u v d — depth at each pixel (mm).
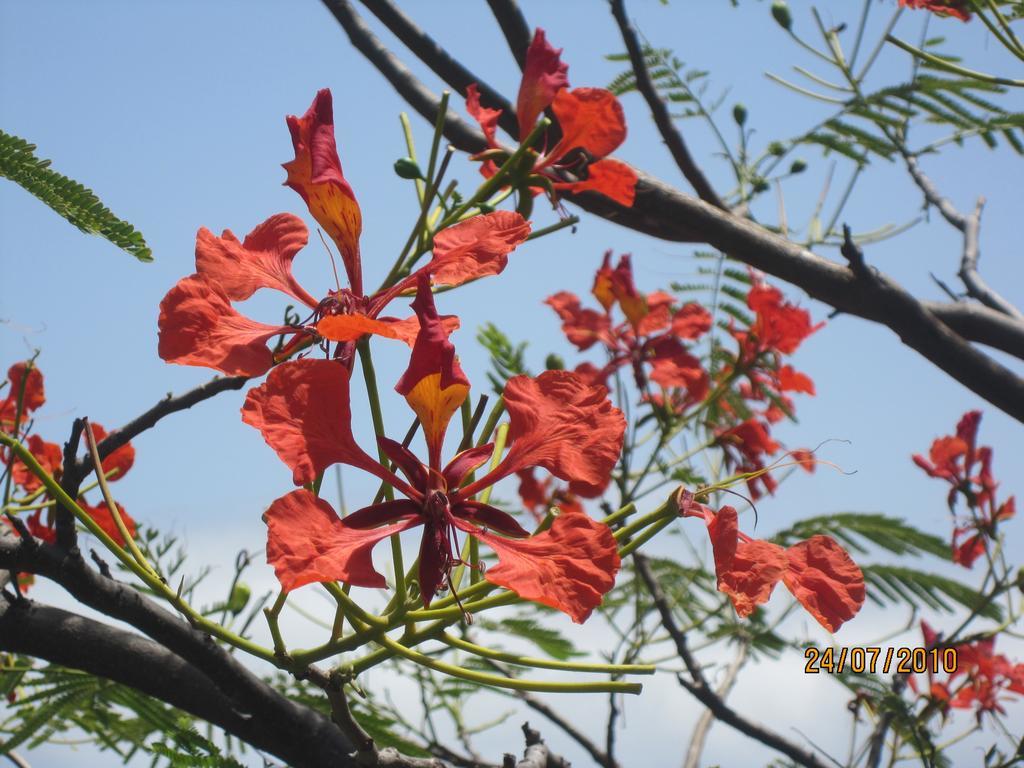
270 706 832
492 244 792
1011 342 1079
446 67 1069
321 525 725
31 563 796
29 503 923
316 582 714
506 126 1063
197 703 836
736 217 1080
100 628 834
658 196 1068
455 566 761
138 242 778
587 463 751
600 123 885
